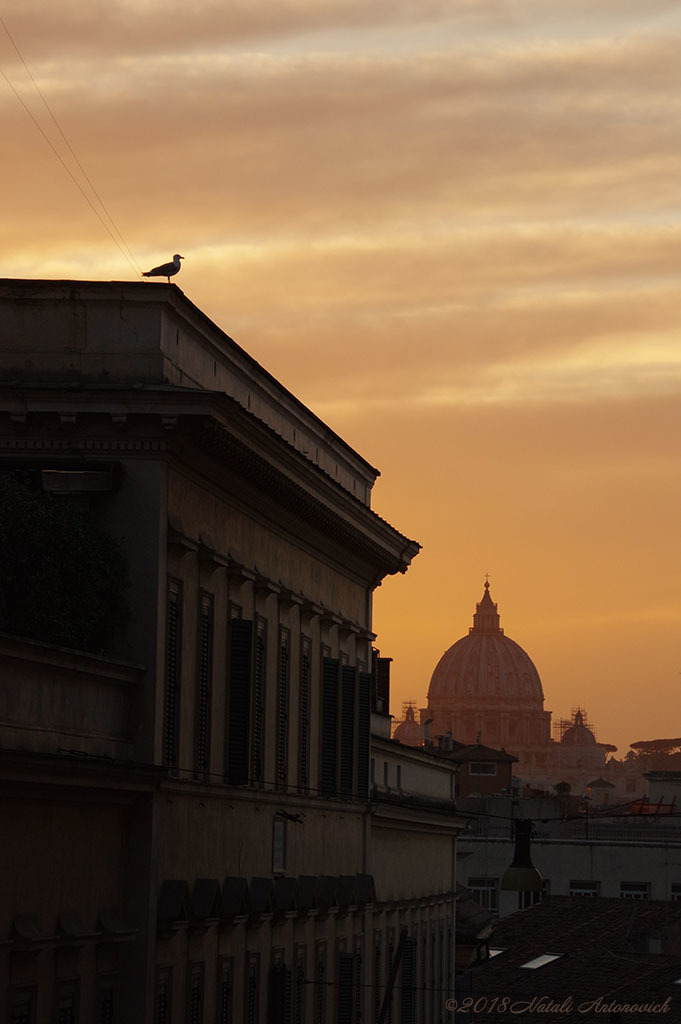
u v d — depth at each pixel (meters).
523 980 140.50
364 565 110.38
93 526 70.69
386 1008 106.50
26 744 59.78
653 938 153.75
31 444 70.62
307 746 97.44
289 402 94.50
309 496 90.44
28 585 65.75
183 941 74.25
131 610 70.19
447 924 146.88
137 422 70.25
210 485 77.88
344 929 105.38
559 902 175.75
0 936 57.81
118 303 71.81
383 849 121.31
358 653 111.25
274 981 88.38
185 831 74.94
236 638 81.62
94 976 65.94
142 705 69.69
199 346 77.62
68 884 63.62
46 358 71.75
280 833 90.94
